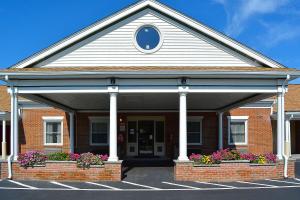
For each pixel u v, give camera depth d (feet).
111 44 52.08
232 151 50.01
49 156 49.49
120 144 79.77
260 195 38.45
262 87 50.19
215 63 52.19
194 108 78.84
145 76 48.93
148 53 52.06
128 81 49.32
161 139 80.89
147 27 52.49
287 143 78.69
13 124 49.55
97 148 80.18
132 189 41.98
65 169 47.91
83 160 47.62
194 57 52.21
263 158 49.73
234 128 81.71
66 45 51.62
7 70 48.47
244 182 46.80
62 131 81.71
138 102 67.46
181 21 52.34
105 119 80.48
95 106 74.13
